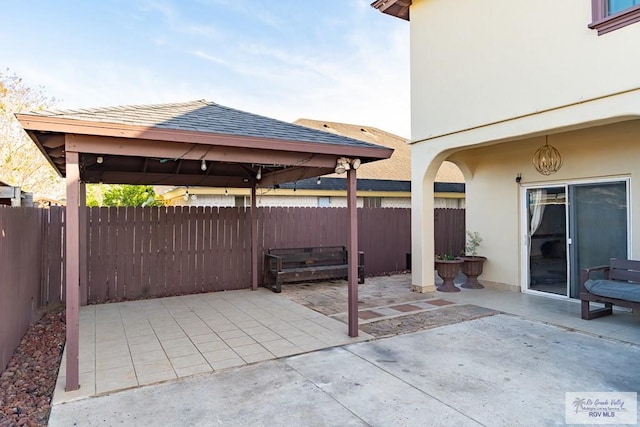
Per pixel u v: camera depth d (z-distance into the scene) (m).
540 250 7.65
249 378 3.88
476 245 8.77
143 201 11.59
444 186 15.41
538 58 5.70
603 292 5.58
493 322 5.79
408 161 16.66
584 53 5.12
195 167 7.77
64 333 5.54
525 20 5.89
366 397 3.48
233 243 8.43
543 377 3.88
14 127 13.18
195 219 8.06
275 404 3.36
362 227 10.15
